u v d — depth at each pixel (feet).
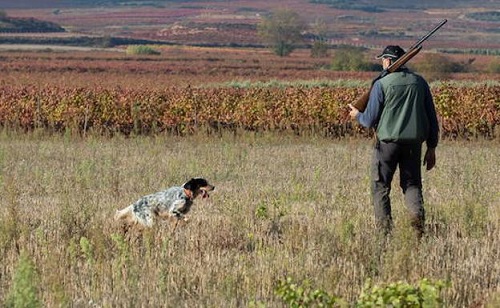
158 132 215.31
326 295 51.52
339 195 97.45
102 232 74.54
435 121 74.33
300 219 86.28
